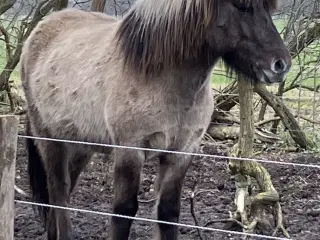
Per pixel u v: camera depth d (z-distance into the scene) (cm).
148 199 682
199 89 445
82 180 748
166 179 468
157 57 432
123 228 459
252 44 412
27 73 565
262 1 415
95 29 521
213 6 415
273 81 409
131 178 451
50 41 553
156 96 436
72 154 551
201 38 426
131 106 441
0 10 967
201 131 463
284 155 884
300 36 909
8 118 321
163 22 434
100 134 479
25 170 786
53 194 542
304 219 603
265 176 546
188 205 655
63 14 575
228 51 426
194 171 791
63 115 510
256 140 948
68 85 501
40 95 536
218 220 556
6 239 328
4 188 324
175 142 455
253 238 530
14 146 325
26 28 1041
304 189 714
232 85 971
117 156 455
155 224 477
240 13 414
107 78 461
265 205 548
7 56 1034
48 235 541
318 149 891
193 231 561
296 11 882
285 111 874
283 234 529
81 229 579
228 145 934
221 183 741
